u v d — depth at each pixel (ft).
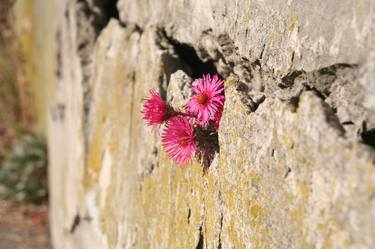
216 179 2.09
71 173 4.01
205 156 2.15
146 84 2.71
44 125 6.75
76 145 3.80
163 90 2.60
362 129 1.67
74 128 3.86
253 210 1.86
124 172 2.96
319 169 1.63
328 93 1.80
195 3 2.46
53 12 5.20
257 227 1.84
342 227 1.55
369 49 1.62
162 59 2.61
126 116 2.97
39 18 6.40
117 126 3.10
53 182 5.27
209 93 2.12
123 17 3.24
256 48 2.08
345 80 1.72
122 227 2.93
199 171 2.21
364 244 1.50
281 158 1.75
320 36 1.78
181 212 2.32
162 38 2.76
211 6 2.33
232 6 2.20
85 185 3.58
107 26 3.47
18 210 6.62
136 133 2.80
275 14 1.98
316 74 1.81
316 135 1.65
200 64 2.65
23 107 7.95
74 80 3.80
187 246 2.25
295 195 1.69
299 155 1.69
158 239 2.49
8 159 7.05
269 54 2.02
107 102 3.28
